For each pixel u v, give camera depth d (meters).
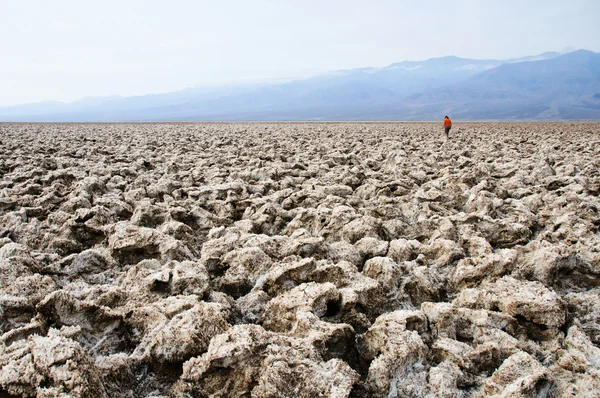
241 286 4.98
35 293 4.38
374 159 15.16
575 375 3.37
